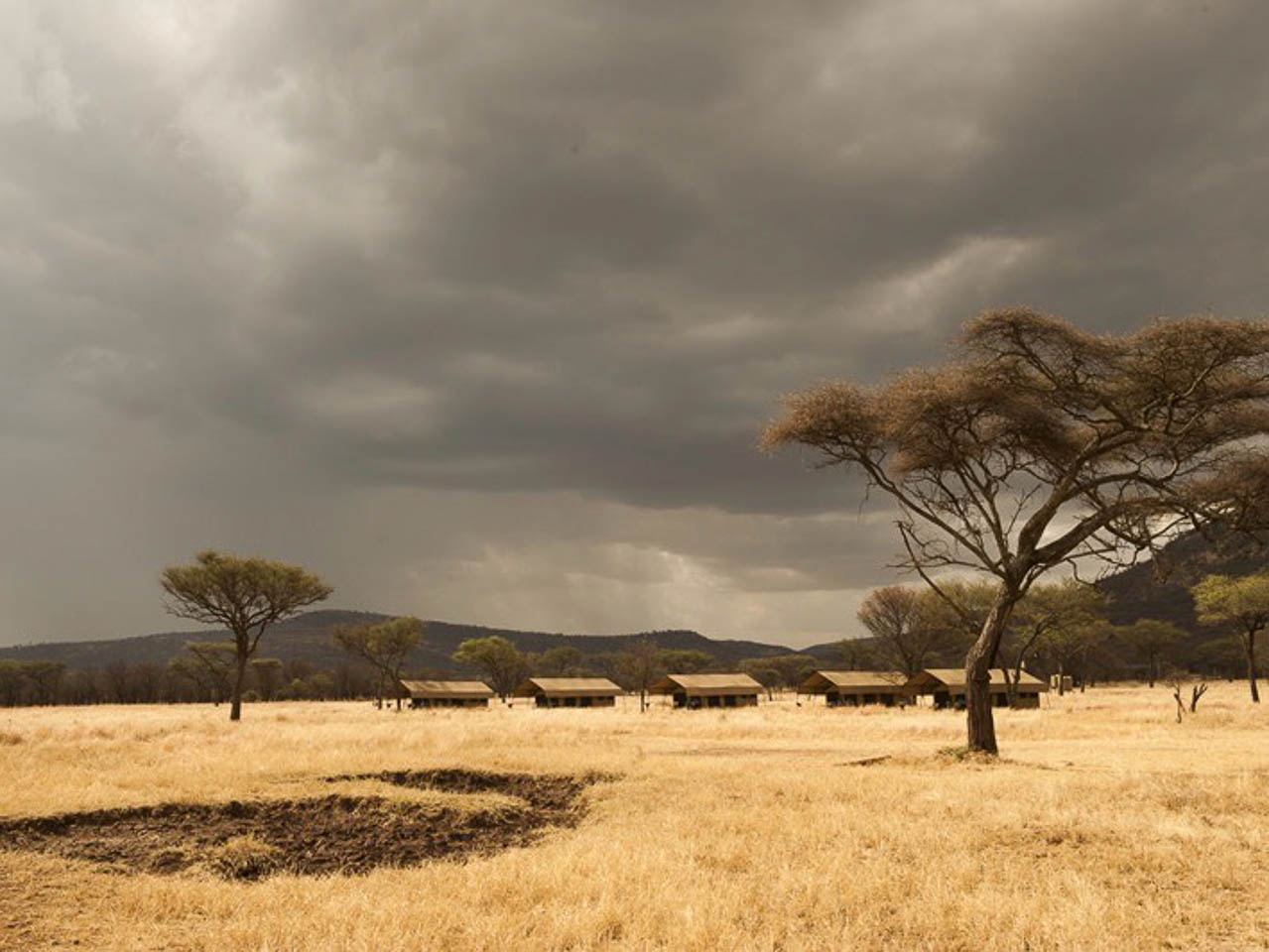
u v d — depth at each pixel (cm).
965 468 3148
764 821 1605
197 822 1709
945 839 1443
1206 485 3064
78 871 1309
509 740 3500
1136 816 1614
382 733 3881
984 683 3070
